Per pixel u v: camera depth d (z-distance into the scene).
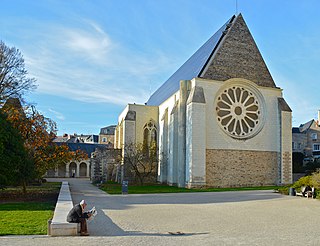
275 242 8.28
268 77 34.16
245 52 33.66
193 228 10.35
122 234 9.34
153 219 12.07
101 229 10.11
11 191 24.78
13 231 9.22
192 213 13.65
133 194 23.52
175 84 42.19
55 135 24.95
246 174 31.53
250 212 13.98
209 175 30.28
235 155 31.45
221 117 31.80
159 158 38.44
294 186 22.89
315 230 10.02
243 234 9.37
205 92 31.20
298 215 13.18
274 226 10.70
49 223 8.94
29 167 20.53
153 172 38.97
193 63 39.19
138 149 38.25
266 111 33.31
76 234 9.06
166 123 37.66
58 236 8.84
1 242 8.00
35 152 23.38
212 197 20.95
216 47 33.66
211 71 31.98
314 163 44.12
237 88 33.00
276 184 32.47
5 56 33.62
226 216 12.85
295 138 63.88
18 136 20.45
